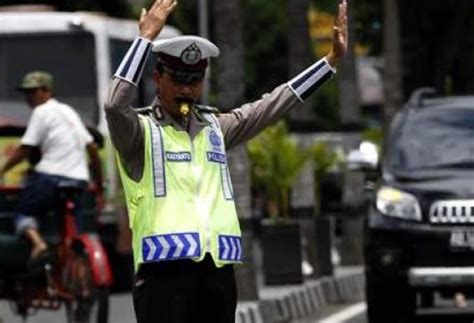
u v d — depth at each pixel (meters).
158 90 14.05
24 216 25.12
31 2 60.72
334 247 46.78
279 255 32.66
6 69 38.34
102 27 38.31
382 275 25.78
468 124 27.92
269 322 28.53
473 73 67.19
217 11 28.83
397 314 26.28
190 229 13.78
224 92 28.75
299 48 37.06
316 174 43.03
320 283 33.38
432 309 30.73
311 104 38.41
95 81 38.22
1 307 30.23
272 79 81.00
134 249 13.95
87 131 26.75
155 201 13.82
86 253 24.09
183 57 13.84
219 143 14.12
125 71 13.65
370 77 90.12
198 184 13.91
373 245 25.91
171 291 13.84
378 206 26.03
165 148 13.90
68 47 38.34
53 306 25.12
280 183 38.03
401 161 27.17
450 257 25.52
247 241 28.33
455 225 25.53
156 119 13.99
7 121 34.56
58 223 25.33
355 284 36.72
